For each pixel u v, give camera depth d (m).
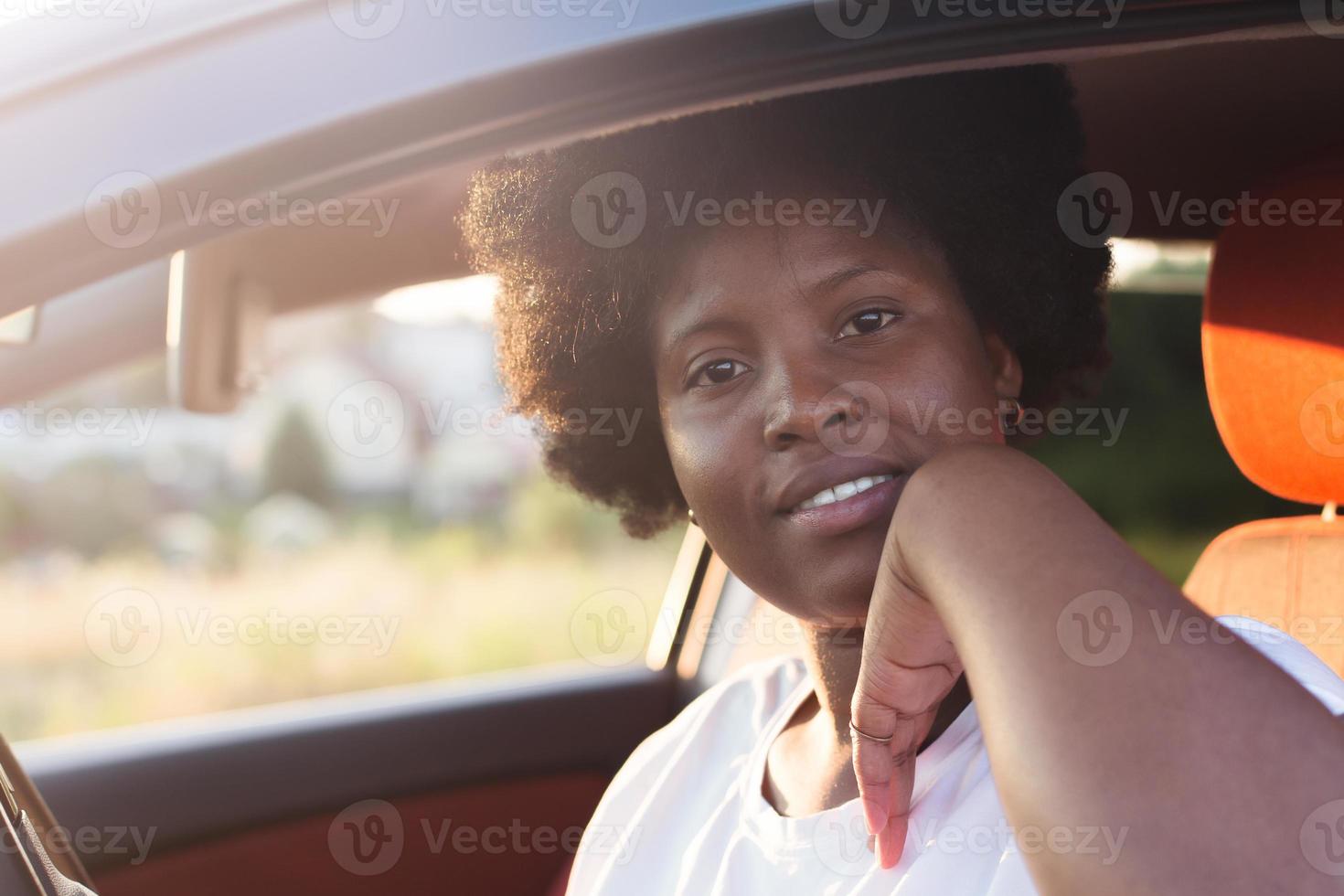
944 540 0.51
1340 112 1.21
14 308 0.56
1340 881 0.40
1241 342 1.25
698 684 2.09
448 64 0.57
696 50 0.57
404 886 1.90
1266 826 0.40
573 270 0.97
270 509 9.36
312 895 1.84
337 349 9.57
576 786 2.04
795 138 0.80
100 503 8.87
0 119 0.56
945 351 0.79
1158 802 0.41
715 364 0.82
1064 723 0.43
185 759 1.79
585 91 0.58
